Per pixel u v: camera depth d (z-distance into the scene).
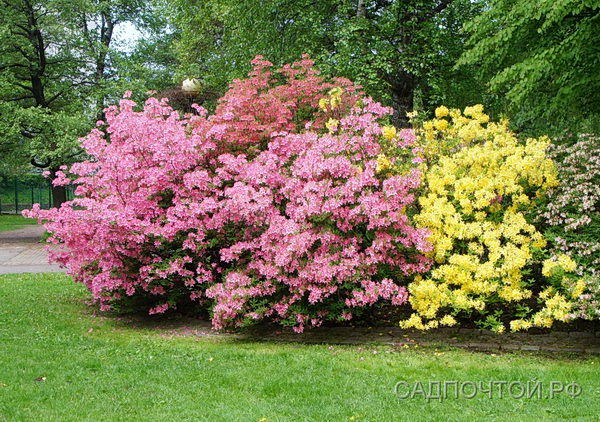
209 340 6.61
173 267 6.95
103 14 21.67
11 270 12.33
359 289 6.46
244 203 6.60
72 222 7.18
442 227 6.67
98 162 7.56
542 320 5.89
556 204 6.51
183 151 7.22
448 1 14.71
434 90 14.32
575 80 8.85
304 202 6.52
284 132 7.54
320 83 9.61
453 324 6.81
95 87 20.11
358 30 14.05
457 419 4.07
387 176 7.00
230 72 16.69
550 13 7.72
